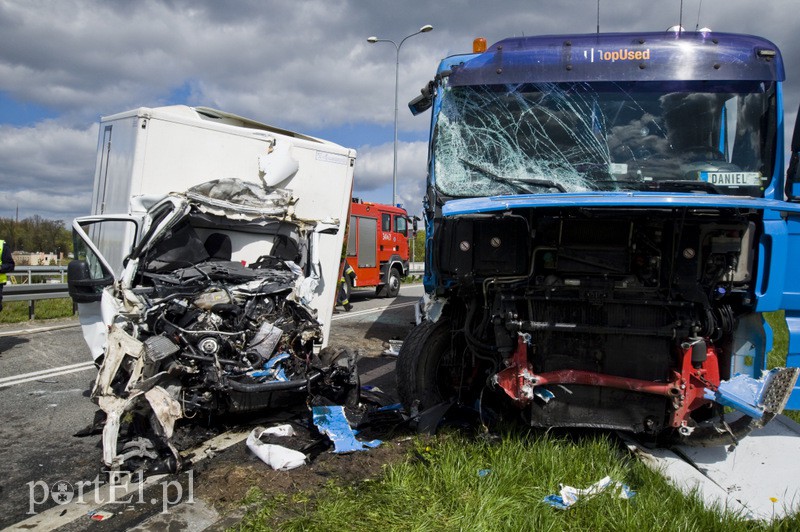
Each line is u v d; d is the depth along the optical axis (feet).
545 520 10.43
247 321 15.89
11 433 16.33
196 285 16.52
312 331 16.71
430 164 17.01
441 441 14.03
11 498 12.25
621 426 13.08
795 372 12.45
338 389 17.25
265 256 20.20
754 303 12.95
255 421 16.75
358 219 52.11
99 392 13.24
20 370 23.50
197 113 22.99
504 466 12.29
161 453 13.78
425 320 16.58
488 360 14.65
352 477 12.72
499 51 16.83
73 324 34.88
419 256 93.20
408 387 15.97
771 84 15.43
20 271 43.11
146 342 13.71
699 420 14.28
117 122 21.95
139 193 19.84
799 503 11.64
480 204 12.90
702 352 12.55
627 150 15.70
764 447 13.73
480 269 13.78
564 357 13.19
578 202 12.01
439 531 10.23
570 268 13.37
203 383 14.55
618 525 10.29
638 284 13.06
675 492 11.54
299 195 22.95
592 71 16.21
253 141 22.03
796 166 13.79
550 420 13.32
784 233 12.84
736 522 10.57
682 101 15.65
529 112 16.29
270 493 12.03
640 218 12.98
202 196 18.57
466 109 16.67
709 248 12.79
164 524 11.01
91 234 23.16
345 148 24.09
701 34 16.12
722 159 15.30
